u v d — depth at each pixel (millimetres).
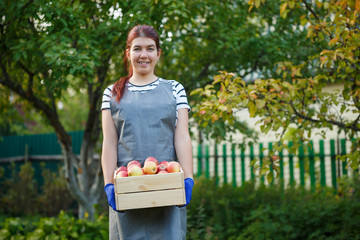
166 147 2186
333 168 5812
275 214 4812
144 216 2123
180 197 1962
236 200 5598
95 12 4594
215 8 4965
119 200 1950
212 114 3350
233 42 4875
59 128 5605
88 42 4176
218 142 5211
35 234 4281
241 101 3193
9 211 7984
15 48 4039
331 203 4840
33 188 8398
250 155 6617
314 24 3510
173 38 4570
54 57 3852
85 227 4551
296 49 4930
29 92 4980
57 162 8648
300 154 6105
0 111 6348
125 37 4109
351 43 3207
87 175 6012
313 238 4504
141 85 2250
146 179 1956
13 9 3930
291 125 7328
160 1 4234
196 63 5676
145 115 2178
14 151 9797
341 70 3604
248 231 4742
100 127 6070
